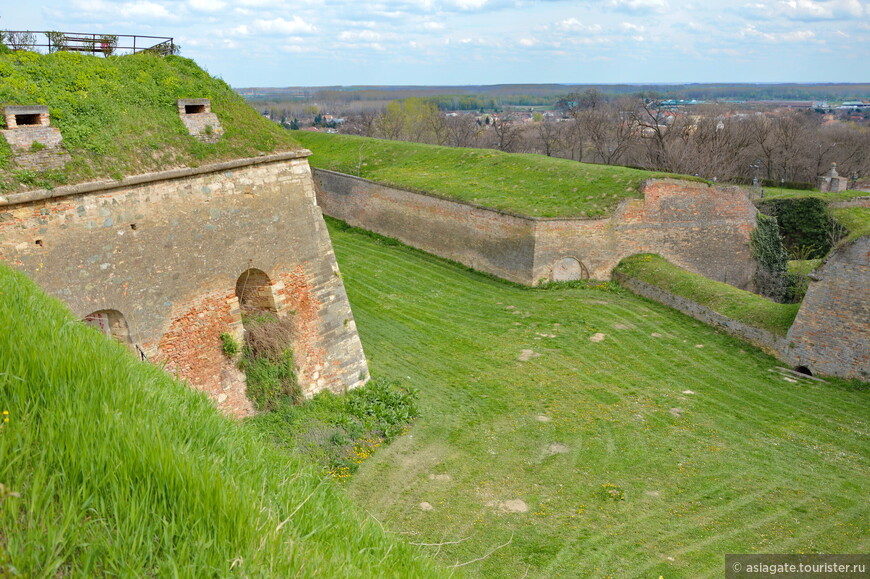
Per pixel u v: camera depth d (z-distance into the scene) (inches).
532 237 942.4
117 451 156.0
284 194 542.0
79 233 411.8
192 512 146.3
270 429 500.4
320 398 562.3
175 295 467.2
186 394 252.4
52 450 149.4
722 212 1027.3
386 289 960.9
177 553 135.9
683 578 363.3
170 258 462.9
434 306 892.0
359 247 1196.5
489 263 1028.5
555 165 1172.5
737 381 666.2
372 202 1290.6
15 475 141.6
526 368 689.6
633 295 933.2
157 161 458.9
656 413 591.5
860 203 1186.0
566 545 394.6
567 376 671.1
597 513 432.5
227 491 157.2
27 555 120.8
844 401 620.1
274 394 530.3
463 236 1075.3
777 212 1197.7
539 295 927.7
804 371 692.1
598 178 1064.8
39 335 216.7
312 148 1667.1
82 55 509.0
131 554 129.5
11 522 128.3
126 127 464.1
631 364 705.0
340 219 1400.1
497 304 899.4
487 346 749.9
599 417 580.7
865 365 642.8
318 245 571.8
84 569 123.0
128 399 194.1
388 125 2815.0
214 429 214.5
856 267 647.1
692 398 625.0
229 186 499.8
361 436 516.7
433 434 540.4
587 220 957.2
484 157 1314.0
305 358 557.6
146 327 450.9
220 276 495.2
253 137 534.3
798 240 1191.6
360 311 864.3
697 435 550.3
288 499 187.8
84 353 210.5
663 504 445.1
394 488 456.8
